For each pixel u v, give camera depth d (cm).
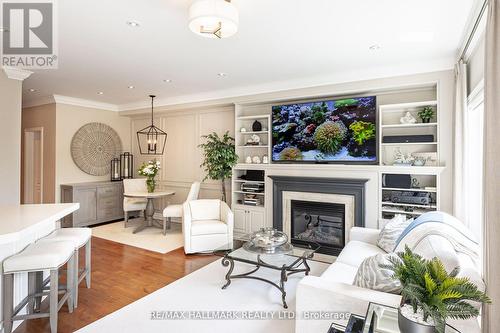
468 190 310
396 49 320
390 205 412
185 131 633
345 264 269
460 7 233
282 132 486
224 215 455
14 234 182
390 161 419
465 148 307
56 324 219
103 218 628
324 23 261
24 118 639
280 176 465
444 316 122
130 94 560
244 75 427
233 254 327
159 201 675
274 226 475
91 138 639
